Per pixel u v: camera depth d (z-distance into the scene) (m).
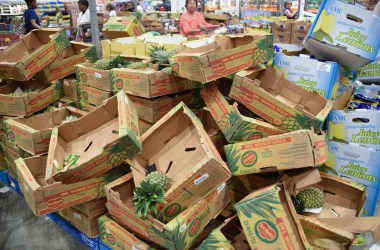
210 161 1.62
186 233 1.66
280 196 1.71
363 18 2.15
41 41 3.29
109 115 2.30
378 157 2.26
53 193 1.96
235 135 1.95
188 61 1.99
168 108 2.39
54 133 2.22
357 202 2.13
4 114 2.89
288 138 1.73
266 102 1.96
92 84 2.65
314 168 1.78
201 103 2.63
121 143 1.90
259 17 6.28
